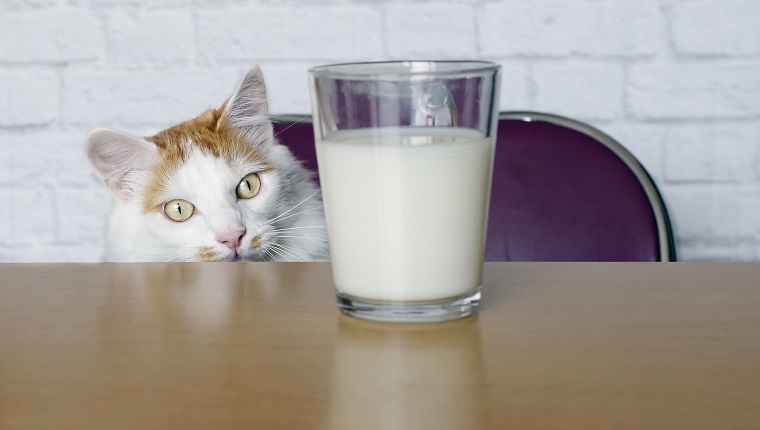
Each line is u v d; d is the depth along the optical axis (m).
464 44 1.51
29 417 0.64
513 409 0.63
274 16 1.53
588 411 0.63
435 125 0.73
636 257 1.23
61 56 1.55
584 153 1.26
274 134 1.32
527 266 0.86
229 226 1.18
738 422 0.61
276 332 0.73
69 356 0.70
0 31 1.55
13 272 0.88
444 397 0.65
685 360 0.69
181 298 0.80
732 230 1.51
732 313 0.75
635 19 1.48
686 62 1.49
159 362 0.69
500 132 1.28
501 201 1.26
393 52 1.52
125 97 1.56
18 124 1.57
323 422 0.62
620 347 0.70
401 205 0.73
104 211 1.58
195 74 1.54
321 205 1.26
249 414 0.63
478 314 0.75
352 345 0.71
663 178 1.51
